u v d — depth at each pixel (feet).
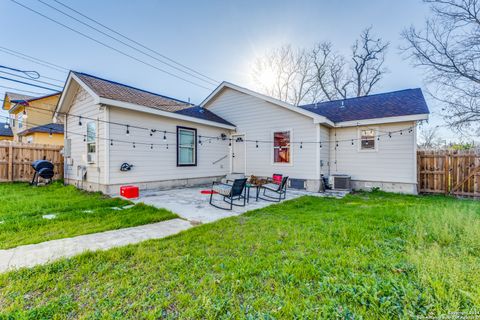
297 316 5.18
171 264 7.74
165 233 11.23
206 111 34.91
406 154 25.50
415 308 5.32
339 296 5.92
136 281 6.69
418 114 23.94
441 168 24.58
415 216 12.67
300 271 7.14
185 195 21.95
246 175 32.35
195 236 10.64
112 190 21.11
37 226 11.89
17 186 24.89
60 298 5.84
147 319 5.16
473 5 27.61
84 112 23.86
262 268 7.45
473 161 22.95
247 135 32.32
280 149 29.35
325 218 13.70
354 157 28.68
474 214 12.82
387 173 26.61
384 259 7.88
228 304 5.67
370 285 6.23
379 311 5.32
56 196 19.86
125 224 12.59
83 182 23.84
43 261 7.89
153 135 24.61
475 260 7.38
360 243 9.46
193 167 28.94
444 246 8.99
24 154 28.25
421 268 6.70
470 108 28.96
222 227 12.00
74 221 12.87
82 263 7.72
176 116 25.58
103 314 5.26
